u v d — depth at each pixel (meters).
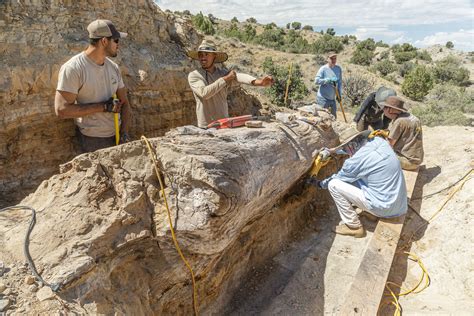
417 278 3.91
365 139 4.35
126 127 3.95
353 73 34.41
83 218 2.64
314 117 5.02
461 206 4.50
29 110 4.50
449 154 6.14
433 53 64.56
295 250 4.37
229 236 3.00
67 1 5.14
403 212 4.29
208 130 3.46
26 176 4.62
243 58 30.41
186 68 6.86
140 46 6.39
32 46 4.58
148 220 2.80
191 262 2.94
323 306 3.48
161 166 2.84
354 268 3.89
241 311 3.54
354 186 4.38
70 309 2.22
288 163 3.84
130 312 2.48
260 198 3.39
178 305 3.11
